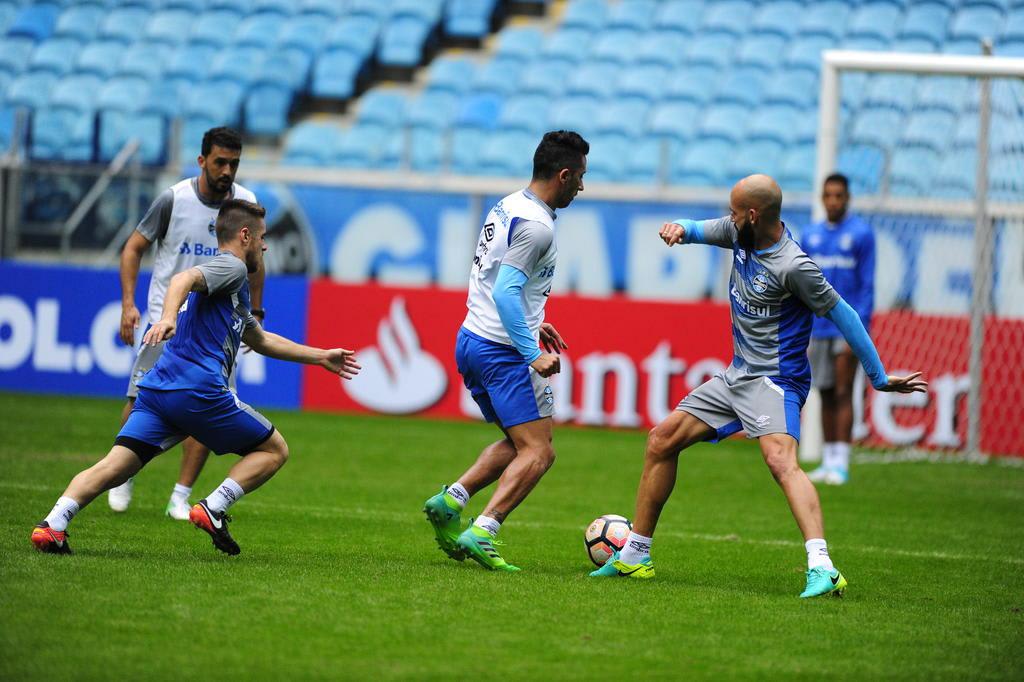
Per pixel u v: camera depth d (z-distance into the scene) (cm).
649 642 1667
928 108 5375
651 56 7062
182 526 2442
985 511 3269
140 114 6475
